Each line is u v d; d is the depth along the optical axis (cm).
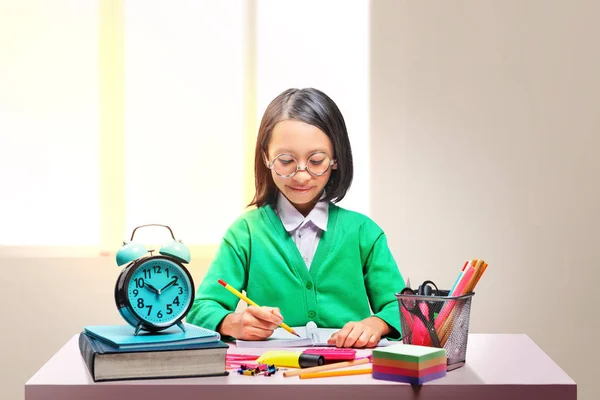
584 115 221
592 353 223
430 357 95
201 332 102
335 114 134
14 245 219
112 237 220
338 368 100
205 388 92
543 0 221
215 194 224
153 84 222
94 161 222
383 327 122
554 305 223
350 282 136
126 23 221
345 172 136
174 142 223
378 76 222
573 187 222
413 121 223
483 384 93
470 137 222
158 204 223
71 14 221
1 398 218
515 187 222
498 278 223
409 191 223
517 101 222
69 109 221
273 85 223
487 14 221
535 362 107
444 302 102
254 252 136
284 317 133
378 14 222
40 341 219
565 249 222
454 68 222
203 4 223
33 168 221
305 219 137
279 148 130
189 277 105
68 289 219
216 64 224
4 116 220
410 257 223
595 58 221
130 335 100
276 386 92
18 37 220
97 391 91
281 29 223
